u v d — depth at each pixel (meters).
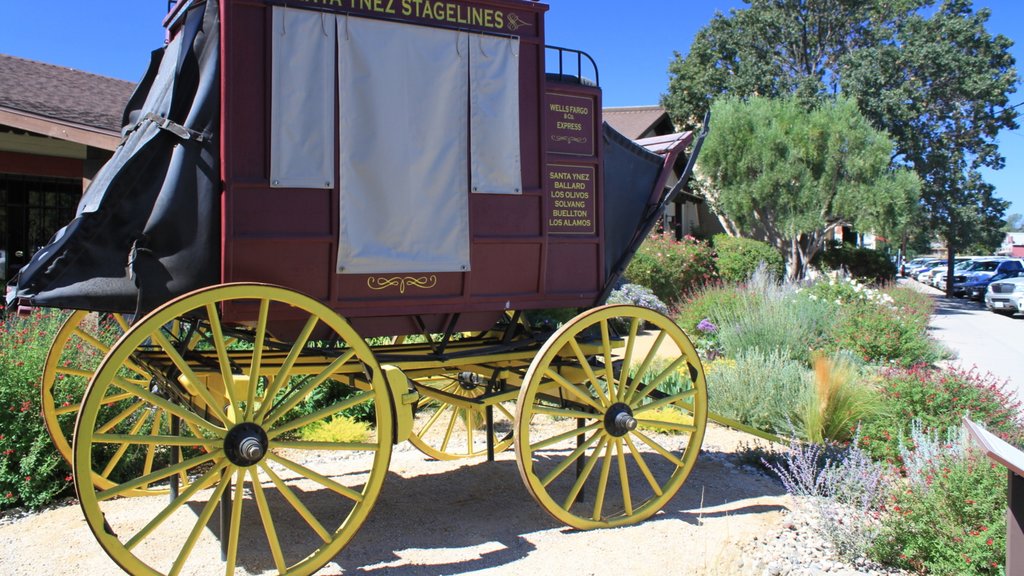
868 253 26.03
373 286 4.08
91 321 6.23
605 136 5.14
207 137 3.68
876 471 4.91
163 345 3.41
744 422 7.07
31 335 5.38
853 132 20.20
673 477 4.82
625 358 4.68
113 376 3.25
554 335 4.30
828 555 4.33
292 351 3.67
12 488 4.68
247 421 3.61
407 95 4.12
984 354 13.33
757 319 11.25
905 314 12.76
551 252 4.68
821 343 10.83
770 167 20.72
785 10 28.06
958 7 28.42
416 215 4.15
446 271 4.25
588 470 4.52
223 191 3.66
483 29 4.38
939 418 5.88
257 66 3.76
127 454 5.25
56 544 4.12
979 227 30.62
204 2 3.86
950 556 4.06
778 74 27.66
